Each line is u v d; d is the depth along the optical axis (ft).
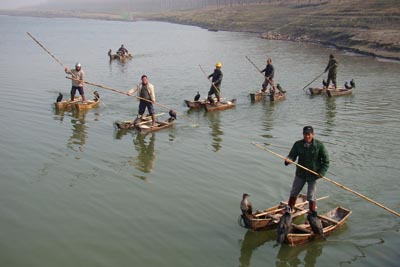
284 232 33.35
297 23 264.72
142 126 62.49
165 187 44.04
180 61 146.72
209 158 52.11
